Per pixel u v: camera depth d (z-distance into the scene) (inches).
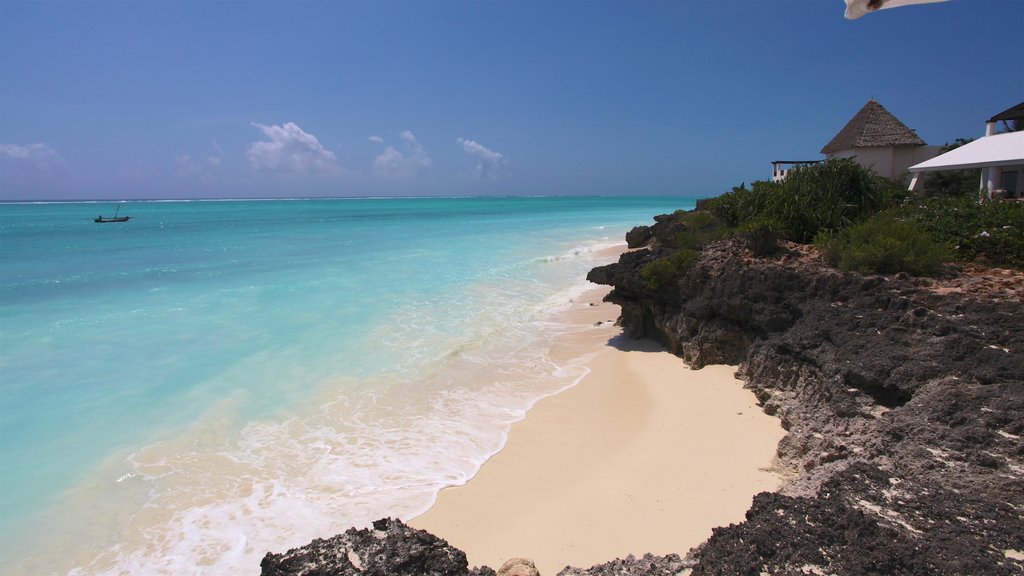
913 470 211.6
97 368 463.8
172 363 477.1
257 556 243.4
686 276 515.5
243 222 2436.0
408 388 434.3
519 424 374.9
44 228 2043.6
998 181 824.3
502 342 563.5
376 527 188.7
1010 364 266.8
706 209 1210.0
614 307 715.4
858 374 303.1
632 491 287.1
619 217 2974.9
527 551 244.7
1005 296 341.1
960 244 510.3
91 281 849.5
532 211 3841.0
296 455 330.3
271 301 713.0
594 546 244.8
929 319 320.5
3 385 424.8
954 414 243.1
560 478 306.8
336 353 510.6
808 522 173.6
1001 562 150.5
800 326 387.5
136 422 366.6
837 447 267.7
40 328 579.2
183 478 303.3
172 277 888.9
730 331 464.8
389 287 820.0
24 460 317.7
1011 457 209.3
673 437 346.0
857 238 475.5
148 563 238.8
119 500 282.4
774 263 474.3
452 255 1202.6
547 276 952.9
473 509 278.7
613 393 426.3
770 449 319.9
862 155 1247.5
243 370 462.9
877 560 151.9
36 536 254.8
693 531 249.6
